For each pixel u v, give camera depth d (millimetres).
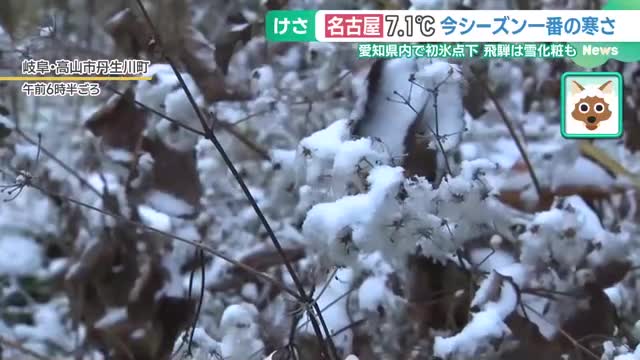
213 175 2197
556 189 2096
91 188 2174
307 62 2510
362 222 1456
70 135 3070
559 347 1702
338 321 1809
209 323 2143
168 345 2131
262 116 2287
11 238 3365
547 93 2561
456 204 1596
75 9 3332
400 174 1495
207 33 3023
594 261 1846
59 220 2686
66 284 2342
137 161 2000
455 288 1846
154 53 2008
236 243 2297
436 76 1672
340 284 1829
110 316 2162
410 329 1889
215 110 2227
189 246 2158
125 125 2010
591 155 2168
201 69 2203
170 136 1950
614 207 2291
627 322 2113
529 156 2195
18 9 2914
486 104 2375
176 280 2137
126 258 2152
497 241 1877
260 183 2322
